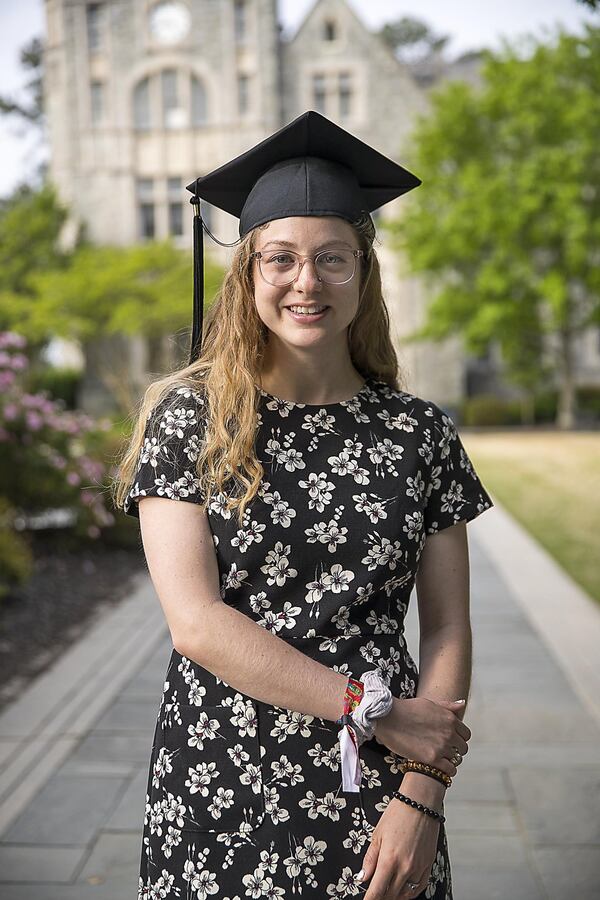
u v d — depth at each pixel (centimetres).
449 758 125
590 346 3189
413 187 142
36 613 612
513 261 2422
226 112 2930
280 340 136
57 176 3053
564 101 2339
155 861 131
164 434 128
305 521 129
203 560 125
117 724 394
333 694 119
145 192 2978
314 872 125
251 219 132
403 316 3034
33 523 867
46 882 261
